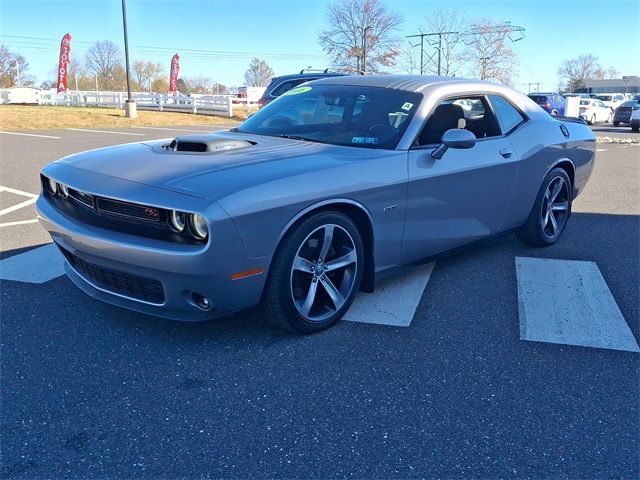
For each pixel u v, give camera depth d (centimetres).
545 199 522
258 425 263
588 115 3209
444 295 418
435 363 321
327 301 355
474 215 439
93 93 3366
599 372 316
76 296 397
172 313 318
